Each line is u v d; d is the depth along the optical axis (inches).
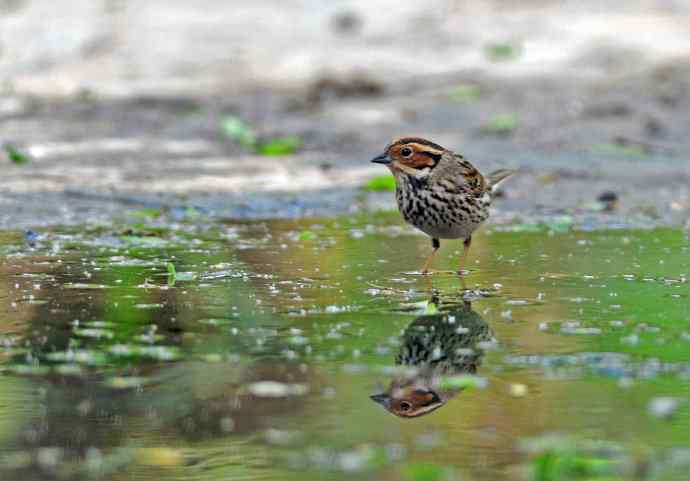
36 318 410.3
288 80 1055.0
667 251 542.9
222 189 695.1
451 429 311.0
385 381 346.0
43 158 764.0
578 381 345.1
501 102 965.8
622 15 1213.7
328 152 813.2
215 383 343.6
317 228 602.9
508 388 339.3
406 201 510.3
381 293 454.9
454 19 1210.0
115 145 816.9
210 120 914.1
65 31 1155.3
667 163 786.2
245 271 493.7
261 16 1218.6
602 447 297.6
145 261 509.4
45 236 562.3
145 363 362.0
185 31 1176.2
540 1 1252.5
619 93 981.8
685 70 1045.2
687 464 287.4
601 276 485.1
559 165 773.9
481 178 511.8
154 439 303.9
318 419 317.7
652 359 365.1
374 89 1010.7
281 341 384.8
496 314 421.1
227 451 297.0
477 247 555.8
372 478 281.0
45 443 301.7
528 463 289.4
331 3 1243.8
